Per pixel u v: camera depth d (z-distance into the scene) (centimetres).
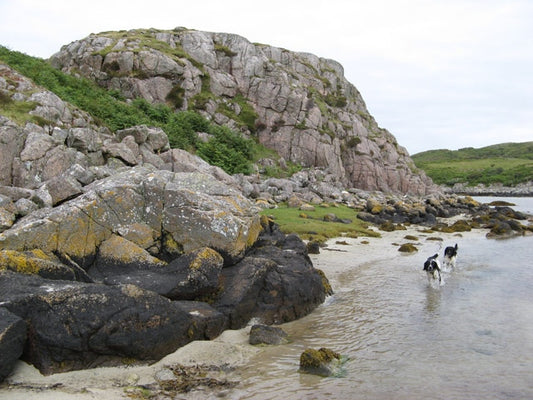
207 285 1035
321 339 985
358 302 1277
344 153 5919
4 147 1947
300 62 6956
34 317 759
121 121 3509
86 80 4284
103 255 1105
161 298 865
